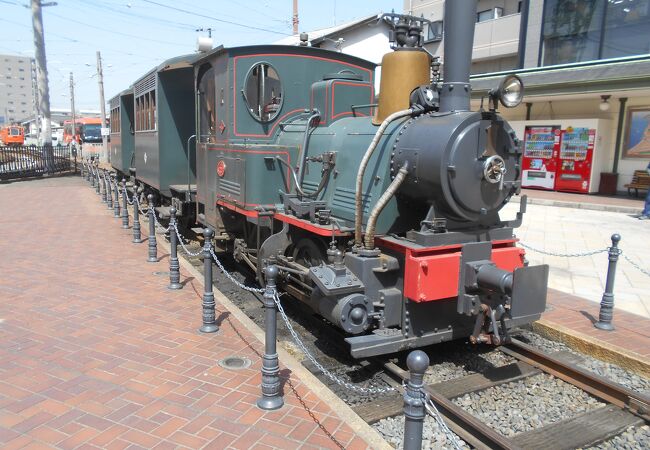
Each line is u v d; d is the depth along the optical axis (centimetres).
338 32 2214
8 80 12219
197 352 452
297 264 548
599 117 1633
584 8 1808
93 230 1030
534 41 1975
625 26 1705
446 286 419
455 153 408
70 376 401
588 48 1820
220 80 684
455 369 469
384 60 507
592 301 651
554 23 1912
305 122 629
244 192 607
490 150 430
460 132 414
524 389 435
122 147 1534
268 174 604
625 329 552
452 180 411
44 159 2333
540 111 1789
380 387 433
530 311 397
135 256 814
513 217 1259
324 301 458
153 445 316
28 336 479
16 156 2209
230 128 655
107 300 589
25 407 355
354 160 511
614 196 1560
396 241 438
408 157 440
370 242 440
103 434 326
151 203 777
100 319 527
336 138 552
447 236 426
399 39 514
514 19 2133
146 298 600
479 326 424
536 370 462
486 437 347
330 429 338
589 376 430
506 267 459
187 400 369
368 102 629
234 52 633
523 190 1730
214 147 725
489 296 421
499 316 417
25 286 637
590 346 507
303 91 674
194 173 1038
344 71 624
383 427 369
